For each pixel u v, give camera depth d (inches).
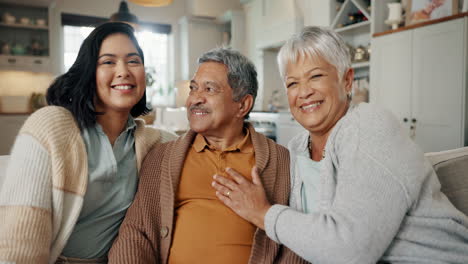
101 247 44.8
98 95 44.4
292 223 37.3
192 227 45.3
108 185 44.4
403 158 35.6
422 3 133.0
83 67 42.9
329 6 179.8
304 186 45.6
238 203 42.9
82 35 252.5
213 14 265.9
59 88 43.2
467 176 45.1
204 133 50.3
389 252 37.1
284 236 37.5
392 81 138.6
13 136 203.9
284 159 50.5
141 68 45.4
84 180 40.4
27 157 36.8
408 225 36.4
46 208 36.8
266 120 222.1
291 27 202.2
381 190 34.5
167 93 281.0
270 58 244.1
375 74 146.9
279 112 208.7
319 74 43.7
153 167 48.9
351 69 46.3
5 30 210.5
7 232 33.9
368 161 36.0
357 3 159.8
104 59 43.0
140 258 41.7
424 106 125.9
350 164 37.0
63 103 43.7
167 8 280.2
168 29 281.7
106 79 43.1
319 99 44.1
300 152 49.5
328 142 41.7
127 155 48.3
